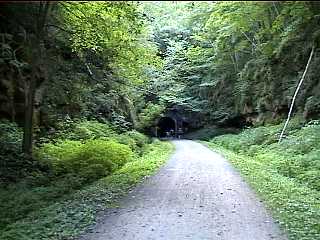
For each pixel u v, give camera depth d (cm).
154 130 5153
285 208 1034
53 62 2302
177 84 4516
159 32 4591
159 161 2256
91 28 1761
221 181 1535
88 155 1959
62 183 1442
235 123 4819
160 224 905
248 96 3894
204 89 5159
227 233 830
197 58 4509
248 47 3734
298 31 2312
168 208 1067
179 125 6744
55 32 2117
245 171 1778
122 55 2194
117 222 927
